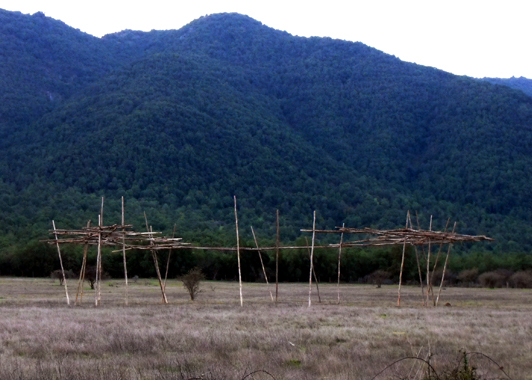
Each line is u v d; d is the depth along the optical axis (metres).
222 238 99.19
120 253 78.56
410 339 19.11
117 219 110.56
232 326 22.86
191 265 78.31
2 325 22.47
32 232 98.75
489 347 18.02
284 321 25.28
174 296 48.41
